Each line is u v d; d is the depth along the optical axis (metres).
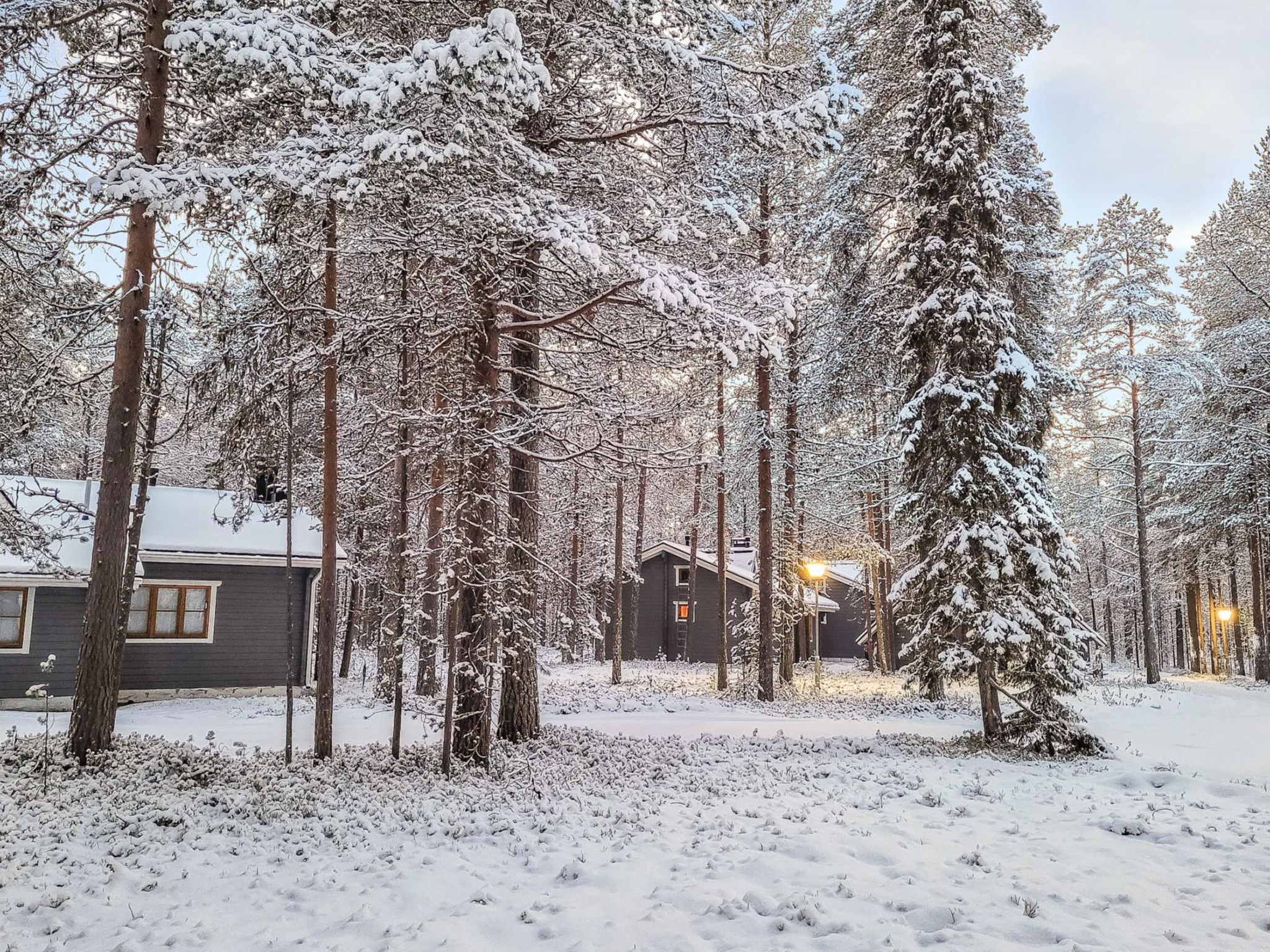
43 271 10.13
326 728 10.24
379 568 21.08
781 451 21.81
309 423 15.97
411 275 10.16
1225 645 41.91
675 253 9.93
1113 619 55.62
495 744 10.95
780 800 8.45
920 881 6.01
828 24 17.06
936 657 12.70
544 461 9.85
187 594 19.02
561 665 31.70
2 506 11.20
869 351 17.58
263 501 20.67
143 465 12.44
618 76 9.58
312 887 5.89
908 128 13.73
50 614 17.05
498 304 9.86
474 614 10.22
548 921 5.35
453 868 6.30
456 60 6.38
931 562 13.09
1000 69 17.22
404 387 10.41
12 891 5.54
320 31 7.05
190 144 8.25
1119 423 32.09
